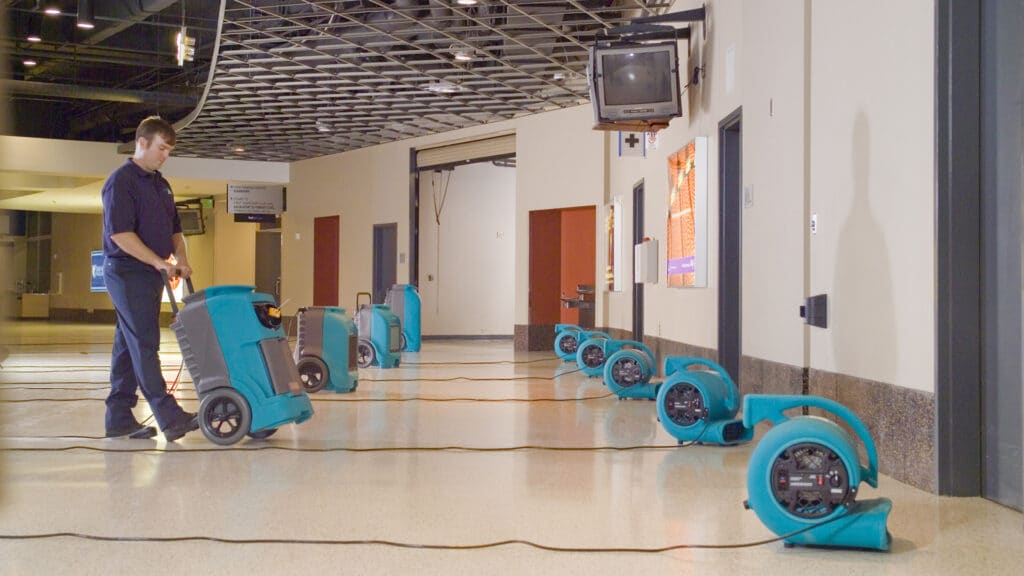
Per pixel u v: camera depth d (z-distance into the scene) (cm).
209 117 1923
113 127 2116
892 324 522
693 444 634
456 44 1402
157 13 1395
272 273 2708
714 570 338
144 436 643
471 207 2272
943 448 470
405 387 1030
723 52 911
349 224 2267
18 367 1288
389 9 1211
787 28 689
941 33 473
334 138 2136
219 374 605
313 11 1262
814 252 641
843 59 590
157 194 637
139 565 340
